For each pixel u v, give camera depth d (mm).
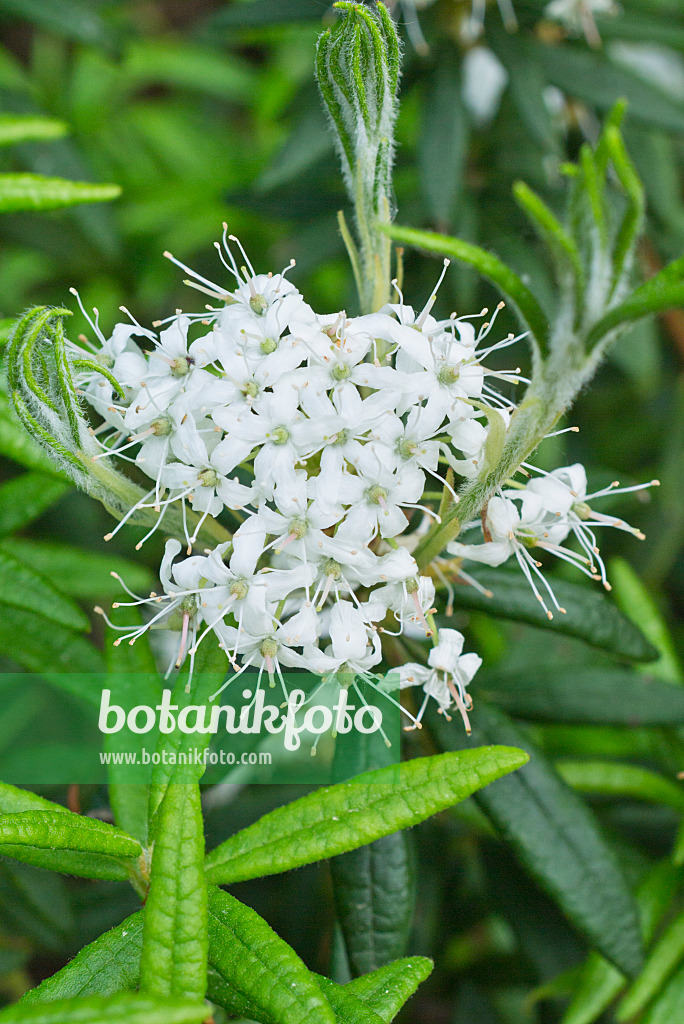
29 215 452
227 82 537
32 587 273
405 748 295
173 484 246
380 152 246
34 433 240
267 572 244
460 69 344
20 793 248
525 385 283
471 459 245
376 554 256
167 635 276
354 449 241
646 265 368
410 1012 412
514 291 232
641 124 349
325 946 326
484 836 328
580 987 292
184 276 482
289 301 245
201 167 525
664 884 299
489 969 368
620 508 309
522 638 368
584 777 305
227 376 244
